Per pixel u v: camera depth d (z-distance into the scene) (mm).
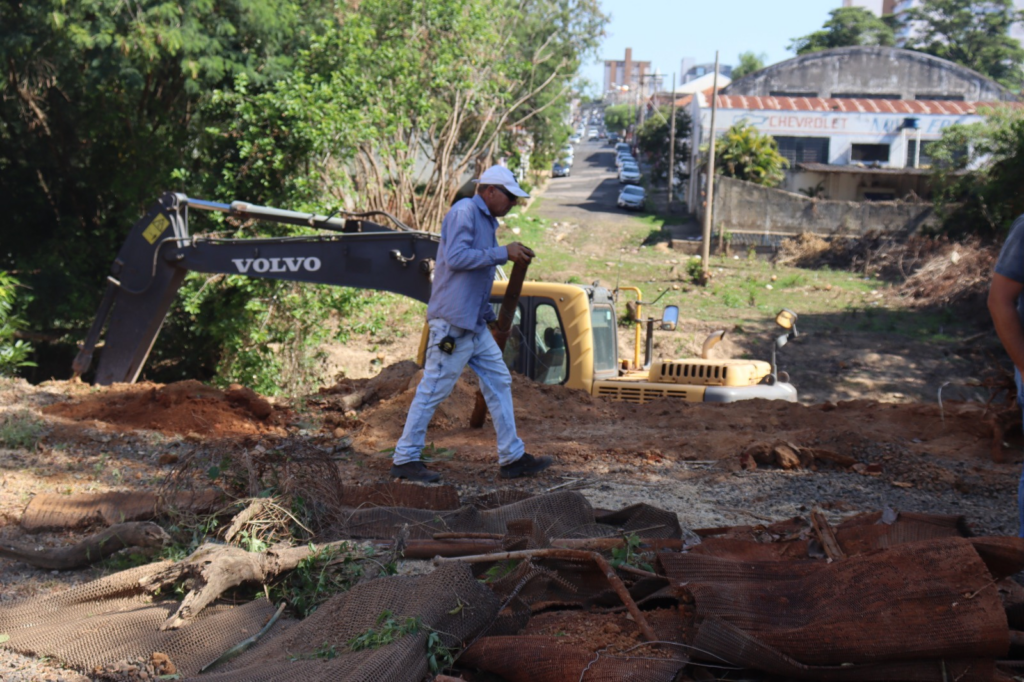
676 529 4129
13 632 3104
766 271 33062
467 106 23094
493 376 5570
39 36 15672
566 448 6336
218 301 15758
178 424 6652
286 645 2996
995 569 2875
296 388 15648
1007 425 6645
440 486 4676
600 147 98062
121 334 10273
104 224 18891
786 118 44656
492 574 3430
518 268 5398
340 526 4059
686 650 2885
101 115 17906
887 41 70625
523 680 2803
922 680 2664
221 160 17500
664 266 33156
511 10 23406
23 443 5789
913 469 5895
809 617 2838
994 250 28109
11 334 11109
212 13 16203
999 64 65875
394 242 9586
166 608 3219
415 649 2785
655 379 9383
